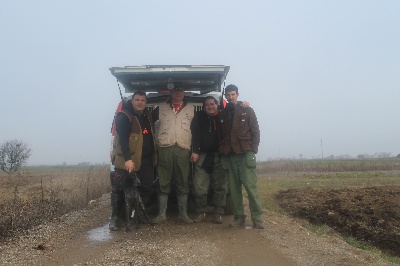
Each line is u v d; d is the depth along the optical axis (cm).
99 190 1388
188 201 883
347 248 629
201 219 779
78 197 1101
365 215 966
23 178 1936
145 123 730
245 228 725
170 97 764
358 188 1514
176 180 762
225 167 736
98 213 911
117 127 692
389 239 816
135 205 716
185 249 580
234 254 564
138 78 798
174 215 845
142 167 733
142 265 506
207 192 776
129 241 626
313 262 535
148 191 765
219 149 733
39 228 740
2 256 554
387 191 1346
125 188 704
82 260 534
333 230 924
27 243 626
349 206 1063
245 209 977
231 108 723
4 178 2053
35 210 844
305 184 1878
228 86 722
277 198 1356
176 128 739
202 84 851
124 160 698
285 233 700
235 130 709
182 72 745
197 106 803
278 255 564
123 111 707
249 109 716
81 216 872
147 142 728
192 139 750
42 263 523
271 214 945
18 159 3073
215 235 669
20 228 739
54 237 664
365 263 539
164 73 753
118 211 728
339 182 2011
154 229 714
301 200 1233
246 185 716
